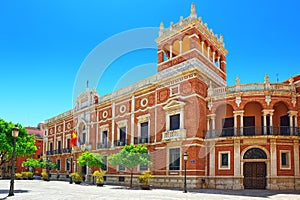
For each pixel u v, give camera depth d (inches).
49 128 2080.5
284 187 944.3
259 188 967.6
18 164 2283.5
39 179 1900.8
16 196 693.3
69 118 1819.6
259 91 1016.9
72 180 1423.5
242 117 1021.8
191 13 1135.0
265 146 976.9
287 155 978.1
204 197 693.9
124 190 904.3
